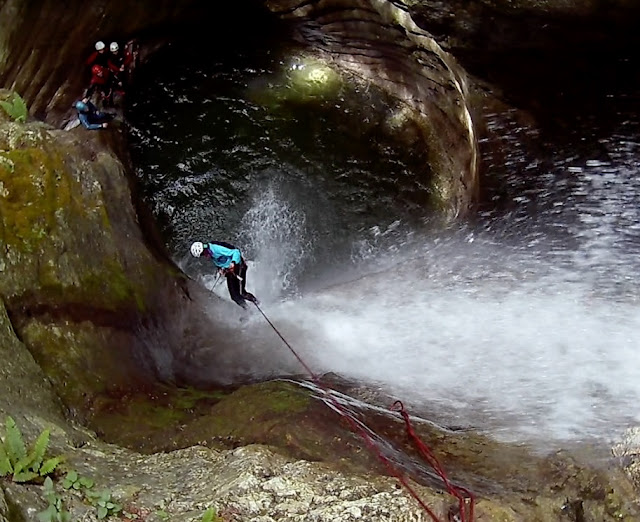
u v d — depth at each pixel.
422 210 10.37
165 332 7.16
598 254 8.06
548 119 7.82
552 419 5.64
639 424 5.43
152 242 8.32
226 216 10.55
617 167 7.76
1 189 6.06
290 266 10.04
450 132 10.08
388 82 11.09
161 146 11.18
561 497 4.45
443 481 4.43
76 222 6.45
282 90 11.77
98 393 5.70
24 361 5.31
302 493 4.07
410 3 7.26
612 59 6.85
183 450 4.83
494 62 7.51
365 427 5.11
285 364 7.36
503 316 7.82
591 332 7.30
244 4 11.41
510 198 8.53
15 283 5.78
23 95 9.77
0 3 8.90
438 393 6.42
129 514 3.89
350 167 10.89
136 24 10.97
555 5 6.37
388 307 8.41
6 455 3.85
